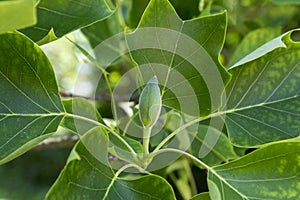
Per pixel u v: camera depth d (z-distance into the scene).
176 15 0.57
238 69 0.61
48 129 0.55
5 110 0.54
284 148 0.57
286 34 0.60
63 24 0.58
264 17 1.05
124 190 0.55
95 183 0.53
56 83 0.55
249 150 0.82
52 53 0.84
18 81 0.55
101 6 0.59
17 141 0.54
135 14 0.85
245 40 0.87
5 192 1.58
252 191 0.57
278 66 0.61
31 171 1.62
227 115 0.61
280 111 0.61
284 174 0.58
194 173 0.84
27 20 0.44
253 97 0.62
